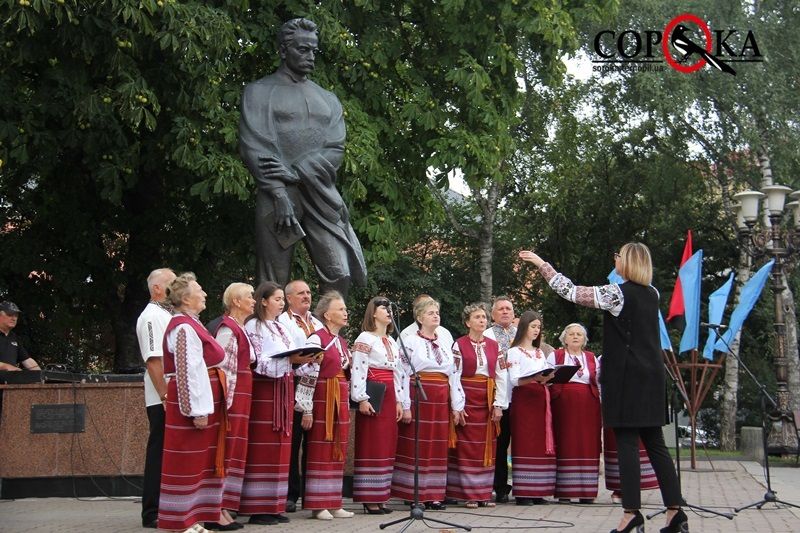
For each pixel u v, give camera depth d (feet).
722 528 26.05
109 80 45.73
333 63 53.72
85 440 35.86
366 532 24.70
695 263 51.62
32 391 35.99
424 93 55.42
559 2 58.18
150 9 40.93
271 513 26.53
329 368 28.58
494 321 36.06
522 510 31.32
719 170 98.89
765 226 90.94
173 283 23.85
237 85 50.55
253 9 52.13
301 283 29.12
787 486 41.93
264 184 34.78
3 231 56.65
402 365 30.96
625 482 23.34
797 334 94.94
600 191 110.22
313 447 28.25
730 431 89.20
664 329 52.39
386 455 29.84
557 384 33.99
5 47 43.80
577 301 23.86
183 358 23.07
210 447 23.95
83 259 55.77
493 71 57.47
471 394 32.22
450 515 29.43
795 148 89.04
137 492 35.68
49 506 32.58
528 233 115.44
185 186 53.06
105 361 72.13
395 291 107.76
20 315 57.98
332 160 35.73
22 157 46.11
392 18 57.57
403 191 56.54
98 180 47.47
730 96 88.94
